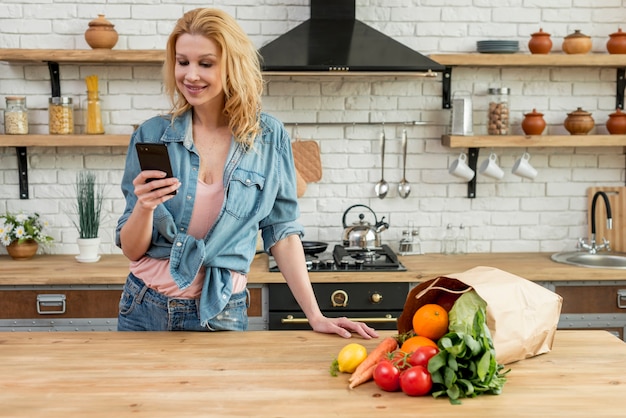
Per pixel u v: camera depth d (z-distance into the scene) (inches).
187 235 87.8
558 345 82.3
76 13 161.5
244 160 90.0
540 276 146.1
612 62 156.9
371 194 167.9
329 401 66.6
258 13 163.3
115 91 163.5
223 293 89.3
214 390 68.9
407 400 67.0
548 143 157.5
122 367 74.7
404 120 167.0
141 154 77.2
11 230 155.6
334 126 166.2
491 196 169.3
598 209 169.9
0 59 152.6
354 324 86.9
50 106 156.8
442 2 165.0
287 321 142.2
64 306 143.6
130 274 92.8
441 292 78.7
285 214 94.7
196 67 83.9
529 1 165.9
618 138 157.1
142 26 162.6
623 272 146.7
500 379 69.1
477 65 162.1
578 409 64.8
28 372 73.0
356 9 164.2
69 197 165.5
